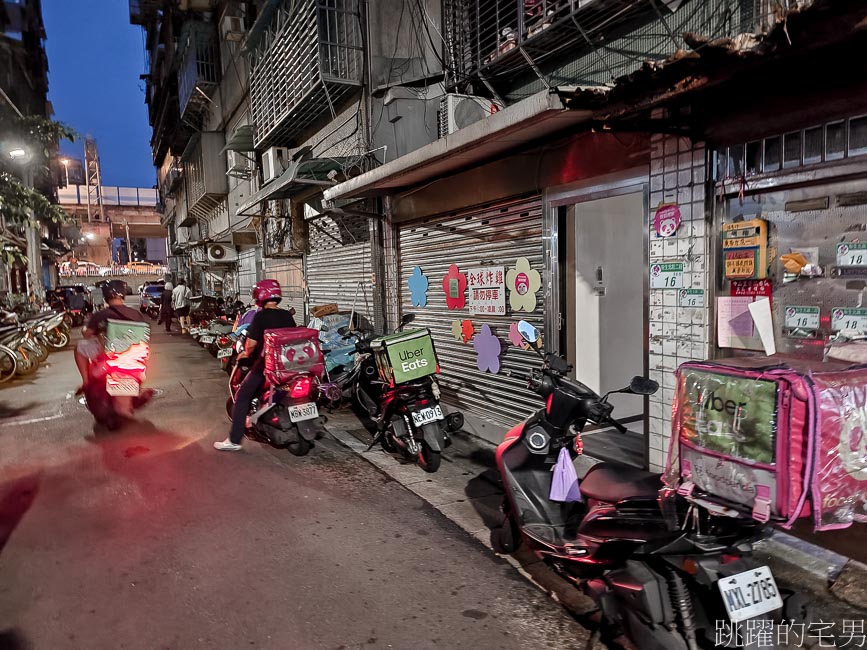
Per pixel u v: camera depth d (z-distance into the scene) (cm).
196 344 1583
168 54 2456
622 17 501
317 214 1132
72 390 933
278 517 429
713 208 399
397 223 836
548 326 566
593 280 595
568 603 321
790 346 357
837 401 208
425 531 409
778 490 210
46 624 297
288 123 1102
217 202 2230
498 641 286
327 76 854
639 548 253
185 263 3481
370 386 664
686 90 315
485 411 671
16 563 359
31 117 854
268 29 1166
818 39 250
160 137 3073
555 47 575
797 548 355
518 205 600
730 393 228
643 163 452
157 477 512
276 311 591
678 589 239
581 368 589
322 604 316
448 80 745
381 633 291
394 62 852
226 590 329
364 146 887
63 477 511
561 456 339
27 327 1141
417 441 529
